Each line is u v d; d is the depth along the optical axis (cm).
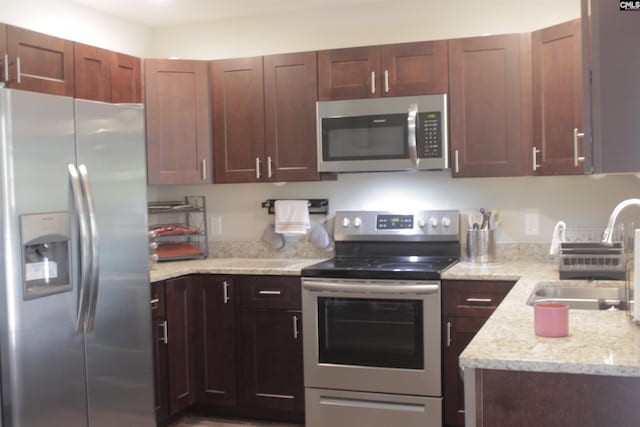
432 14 386
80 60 340
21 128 251
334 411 342
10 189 247
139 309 310
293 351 353
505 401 161
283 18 411
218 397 367
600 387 155
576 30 312
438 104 354
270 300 355
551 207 368
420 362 327
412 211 386
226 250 427
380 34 395
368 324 335
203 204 429
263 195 419
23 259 251
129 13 401
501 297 314
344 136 370
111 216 293
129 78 374
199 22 427
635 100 112
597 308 256
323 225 406
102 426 289
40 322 258
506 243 376
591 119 114
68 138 272
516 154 345
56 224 264
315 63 374
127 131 302
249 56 418
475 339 173
